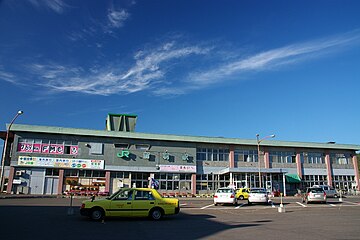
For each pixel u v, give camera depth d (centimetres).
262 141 4844
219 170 4616
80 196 3684
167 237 1013
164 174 4338
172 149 4425
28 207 2041
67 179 3938
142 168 4228
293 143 4994
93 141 4119
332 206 2508
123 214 1432
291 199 3612
